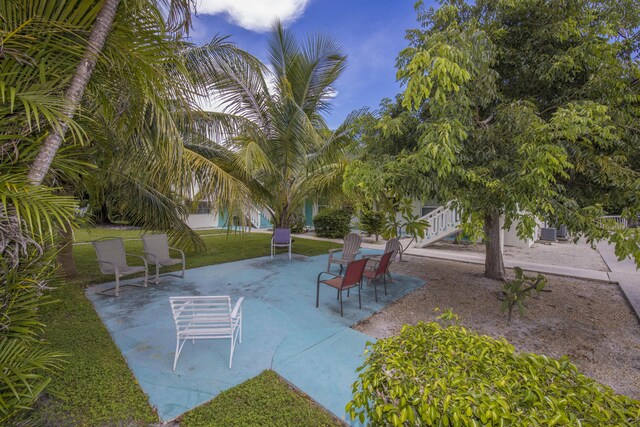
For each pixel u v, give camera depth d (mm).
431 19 4250
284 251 8898
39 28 1597
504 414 1010
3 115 1588
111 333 3254
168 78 2469
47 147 1753
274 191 7914
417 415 1168
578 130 2406
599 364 2836
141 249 8727
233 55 5109
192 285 5199
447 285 5477
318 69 7676
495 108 3492
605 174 2971
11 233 1459
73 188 4273
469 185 3229
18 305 1702
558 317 3975
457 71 2232
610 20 3246
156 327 3424
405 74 2494
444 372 1280
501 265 5945
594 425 1006
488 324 3760
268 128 7441
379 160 3881
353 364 2713
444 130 2564
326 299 4586
